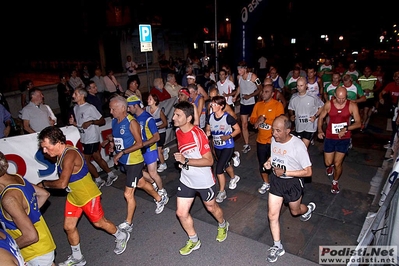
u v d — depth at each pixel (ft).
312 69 27.45
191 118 12.27
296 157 12.32
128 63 54.39
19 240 9.07
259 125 17.78
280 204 13.01
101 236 15.51
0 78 69.62
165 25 73.15
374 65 92.63
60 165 11.82
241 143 28.35
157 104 22.09
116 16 67.05
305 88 20.07
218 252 13.82
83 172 12.26
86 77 50.01
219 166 17.30
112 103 14.46
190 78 24.49
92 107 19.77
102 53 69.41
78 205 12.60
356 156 23.89
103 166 21.03
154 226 16.08
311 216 16.15
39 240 10.16
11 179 9.58
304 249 13.69
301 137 20.99
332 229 15.02
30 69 81.25
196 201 18.29
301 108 20.29
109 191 20.21
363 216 15.99
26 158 18.69
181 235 15.28
